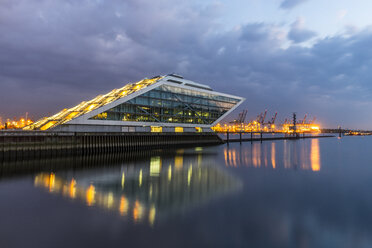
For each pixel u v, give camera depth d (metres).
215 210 17.98
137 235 13.60
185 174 32.06
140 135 65.44
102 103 64.94
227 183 26.94
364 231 14.62
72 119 54.25
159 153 59.94
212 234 13.95
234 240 13.27
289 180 28.94
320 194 22.78
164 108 74.62
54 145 47.09
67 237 13.22
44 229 14.19
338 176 31.81
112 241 12.84
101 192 22.41
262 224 15.52
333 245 12.94
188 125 83.12
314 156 58.50
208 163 43.19
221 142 98.38
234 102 99.44
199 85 88.56
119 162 42.88
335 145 107.88
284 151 72.25
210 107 90.12
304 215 17.20
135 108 66.94
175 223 15.38
